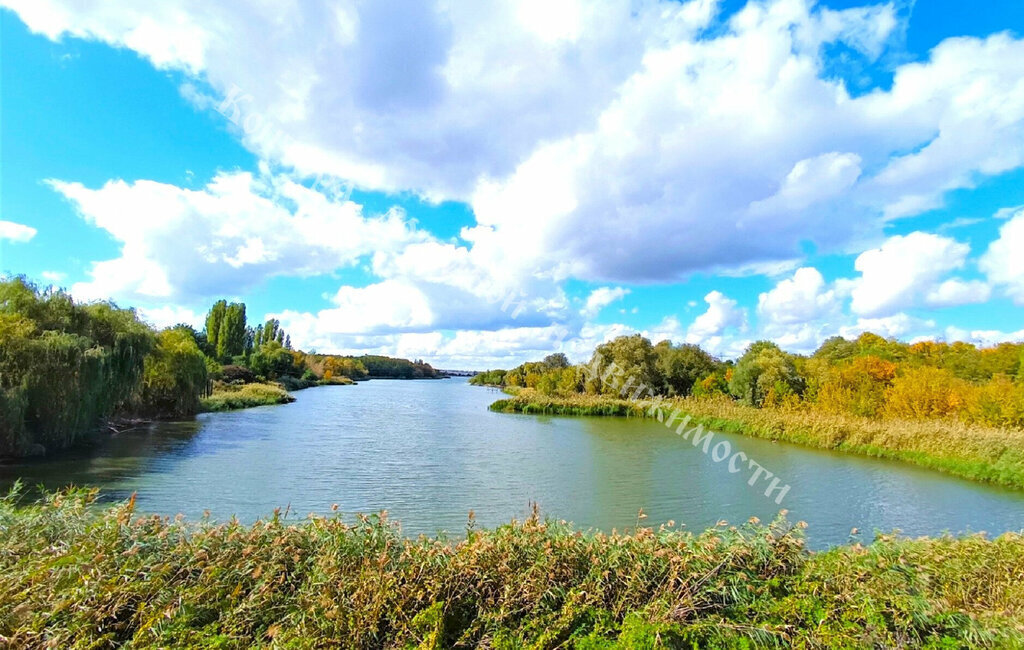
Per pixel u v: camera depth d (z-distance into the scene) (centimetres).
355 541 673
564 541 680
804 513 1809
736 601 617
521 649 528
